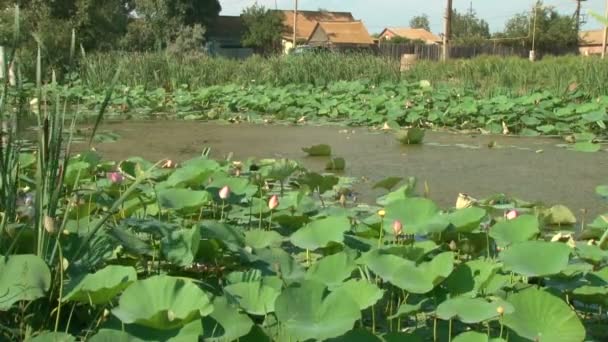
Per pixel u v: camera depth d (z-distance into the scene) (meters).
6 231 3.02
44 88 3.36
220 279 3.32
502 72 16.84
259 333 2.53
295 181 5.54
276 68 19.25
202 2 48.78
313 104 13.70
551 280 3.06
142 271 3.35
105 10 25.94
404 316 2.91
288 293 2.51
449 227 3.58
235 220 4.35
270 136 10.70
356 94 15.34
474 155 8.59
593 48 55.44
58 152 3.00
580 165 7.79
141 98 15.60
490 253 3.76
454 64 20.55
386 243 3.68
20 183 4.29
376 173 7.28
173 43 39.50
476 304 2.67
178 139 10.30
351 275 3.21
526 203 5.18
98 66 17.92
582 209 5.65
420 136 9.68
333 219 3.47
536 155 8.58
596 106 10.88
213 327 2.50
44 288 2.61
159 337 2.39
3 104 3.18
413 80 18.83
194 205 3.83
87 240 2.93
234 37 56.22
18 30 3.19
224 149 9.27
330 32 53.47
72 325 2.87
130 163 5.18
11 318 2.81
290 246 4.02
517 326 2.57
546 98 12.25
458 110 11.71
